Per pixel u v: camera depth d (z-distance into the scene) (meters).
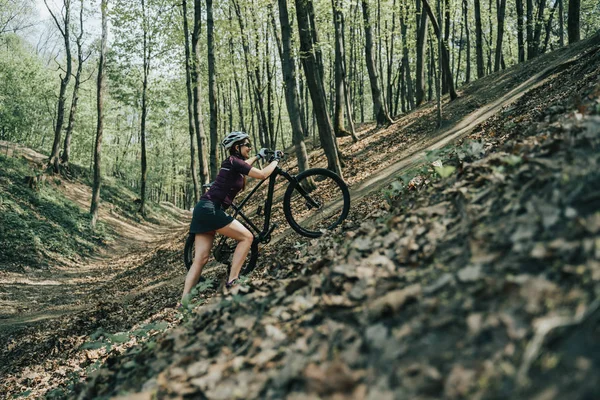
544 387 1.39
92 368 4.79
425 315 1.94
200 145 20.34
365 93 44.59
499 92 16.83
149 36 27.91
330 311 2.44
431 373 1.61
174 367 2.70
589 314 1.52
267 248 8.40
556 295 1.67
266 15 24.17
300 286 3.07
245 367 2.31
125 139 54.47
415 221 3.24
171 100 35.91
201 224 5.08
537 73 16.11
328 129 12.90
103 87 25.42
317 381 1.80
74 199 28.81
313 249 5.07
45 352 7.89
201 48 25.59
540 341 1.53
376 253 3.04
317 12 19.33
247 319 2.92
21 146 33.06
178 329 3.38
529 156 3.10
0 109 33.97
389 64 30.28
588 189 2.18
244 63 25.69
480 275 2.03
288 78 12.92
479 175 3.46
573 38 19.06
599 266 1.68
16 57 39.62
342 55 23.48
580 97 4.79
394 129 19.61
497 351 1.59
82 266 19.36
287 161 24.58
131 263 19.30
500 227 2.39
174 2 25.19
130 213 33.66
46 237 19.91
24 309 12.36
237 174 5.25
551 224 2.12
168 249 18.56
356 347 1.94
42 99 39.28
